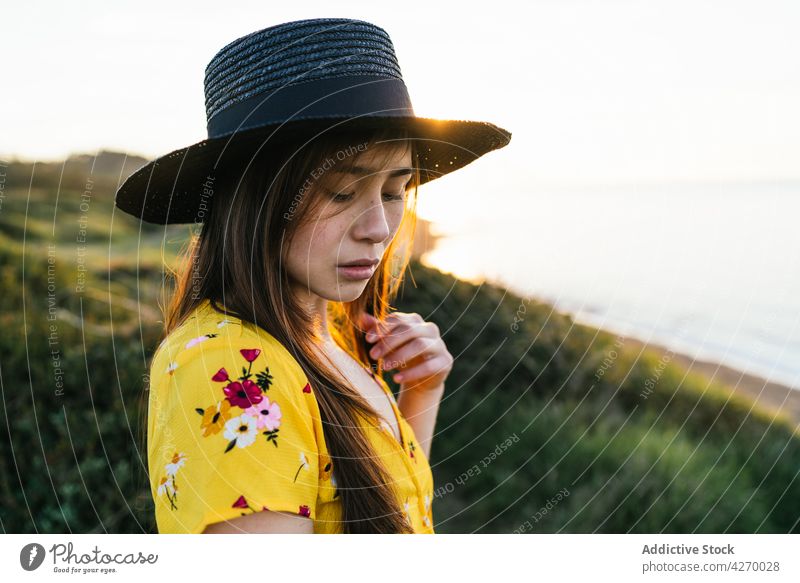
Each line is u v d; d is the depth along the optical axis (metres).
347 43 1.12
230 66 1.12
